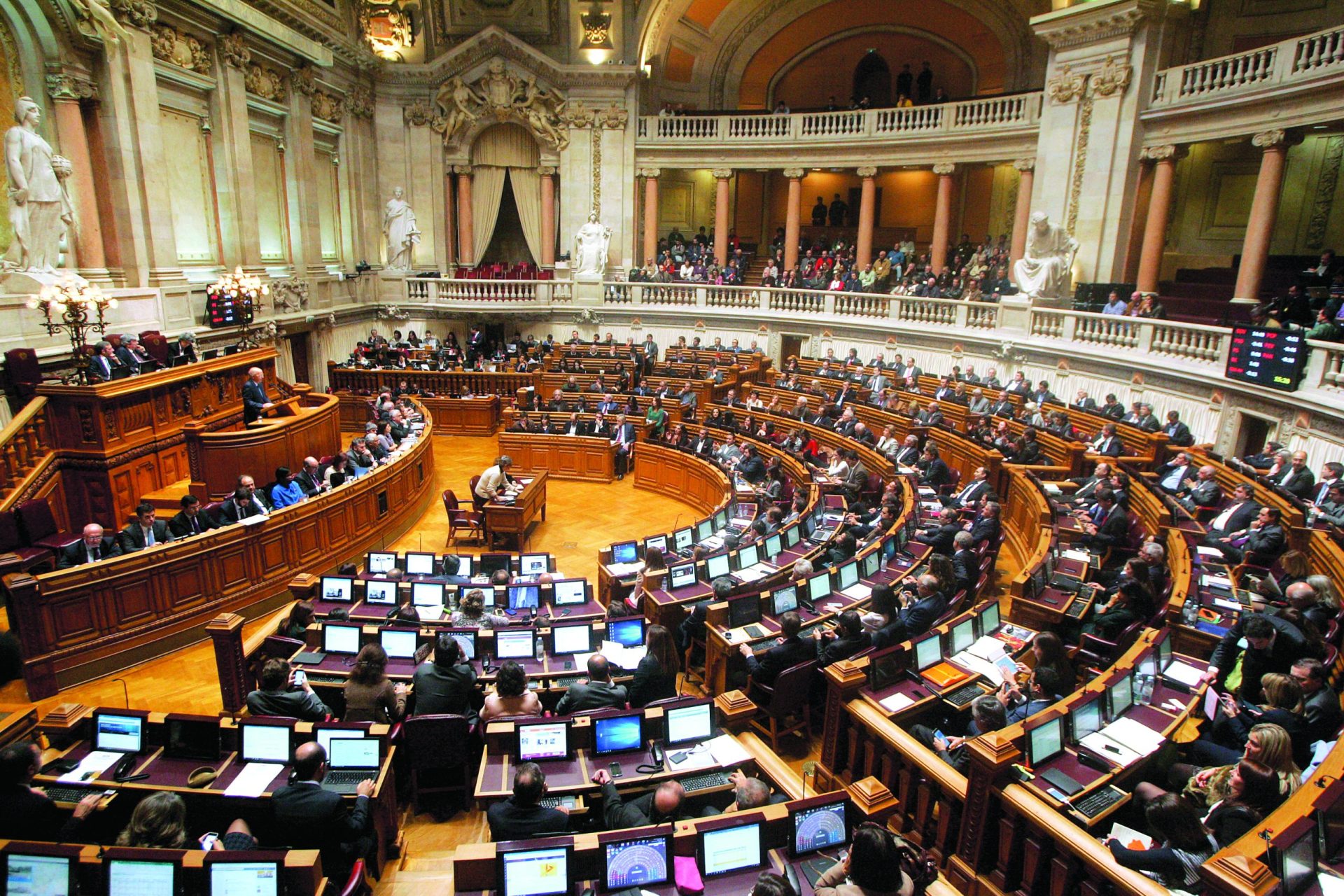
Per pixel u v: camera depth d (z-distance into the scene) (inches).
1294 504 419.5
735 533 491.5
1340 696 262.8
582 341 1142.3
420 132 1139.9
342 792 232.5
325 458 593.0
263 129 866.8
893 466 572.1
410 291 1145.4
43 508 447.2
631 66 1120.8
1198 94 754.2
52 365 546.0
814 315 1055.6
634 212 1190.3
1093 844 187.0
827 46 1278.3
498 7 1103.6
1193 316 745.6
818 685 322.3
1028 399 746.2
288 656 337.4
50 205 563.2
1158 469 557.9
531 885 188.4
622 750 248.8
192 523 449.4
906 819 240.2
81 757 243.0
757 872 198.4
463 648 324.2
